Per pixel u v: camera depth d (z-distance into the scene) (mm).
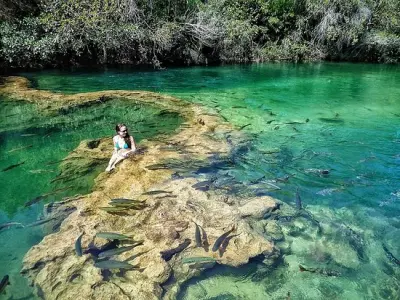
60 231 5402
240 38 25859
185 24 23531
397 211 6555
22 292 4391
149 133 10336
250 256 5082
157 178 7066
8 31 18250
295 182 7500
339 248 5473
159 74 20328
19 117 11766
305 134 10305
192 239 5281
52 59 20406
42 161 8555
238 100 14320
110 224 5566
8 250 5254
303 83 18750
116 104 13570
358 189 7305
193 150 8602
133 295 4320
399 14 29219
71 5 19625
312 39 29359
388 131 10789
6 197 6871
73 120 11727
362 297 4562
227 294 4578
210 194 6613
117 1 20703
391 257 5301
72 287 4371
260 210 6105
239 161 8297
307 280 4824
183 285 4691
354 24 27734
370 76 21703
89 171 7898
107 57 22219
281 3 27719
